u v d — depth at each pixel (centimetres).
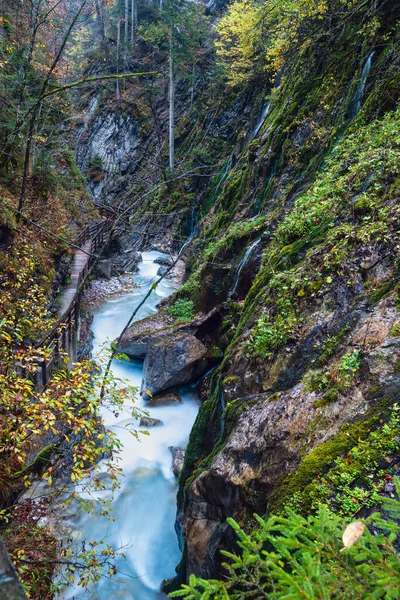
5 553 130
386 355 347
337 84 975
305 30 1057
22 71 1157
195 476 514
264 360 491
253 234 1033
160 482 729
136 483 721
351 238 478
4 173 1116
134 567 581
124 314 1459
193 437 635
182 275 1939
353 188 567
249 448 399
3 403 410
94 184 3344
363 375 353
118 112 3441
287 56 1244
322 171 824
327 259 491
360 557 134
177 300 1260
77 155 3566
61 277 1209
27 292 799
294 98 1205
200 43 3119
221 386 566
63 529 596
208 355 968
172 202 2320
